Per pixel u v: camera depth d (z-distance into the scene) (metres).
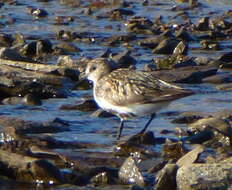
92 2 28.70
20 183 12.16
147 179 12.13
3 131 13.86
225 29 24.72
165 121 15.41
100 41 23.28
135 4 28.69
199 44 23.08
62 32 23.75
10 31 24.33
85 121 15.34
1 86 17.27
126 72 14.34
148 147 13.66
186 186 11.64
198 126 14.39
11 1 28.72
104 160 12.92
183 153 13.30
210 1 28.89
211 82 18.66
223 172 11.77
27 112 15.96
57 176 12.16
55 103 16.78
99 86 14.42
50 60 20.88
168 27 24.83
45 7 28.14
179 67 19.77
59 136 14.30
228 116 15.18
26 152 13.00
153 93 13.62
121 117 14.17
